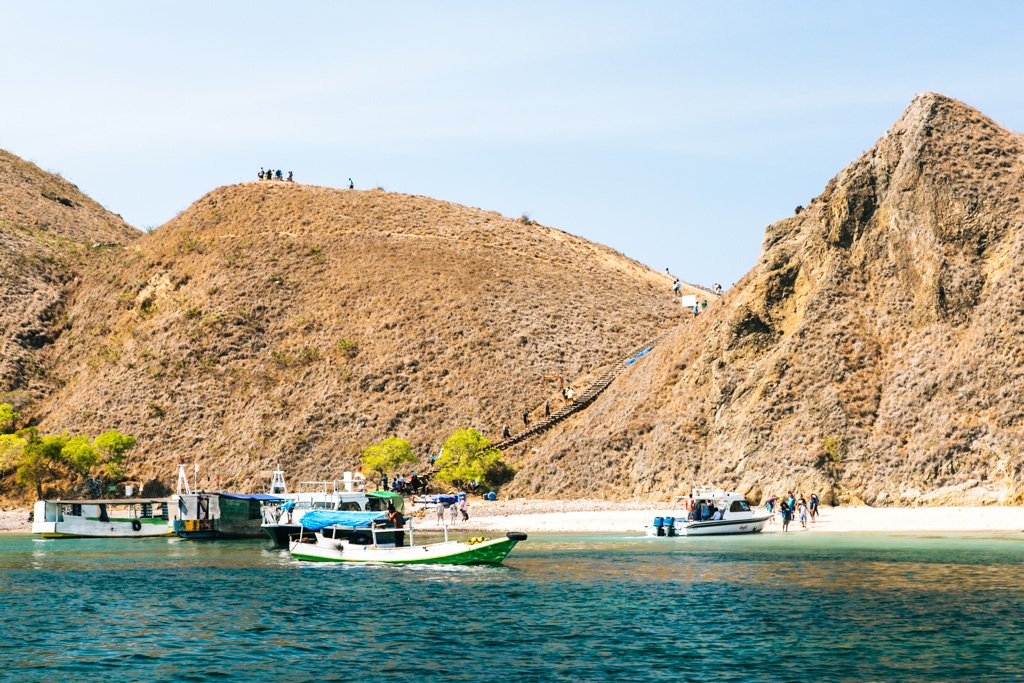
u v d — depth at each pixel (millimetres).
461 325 113312
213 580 46625
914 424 69875
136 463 99438
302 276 126000
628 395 89875
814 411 73250
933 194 78562
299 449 97250
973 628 31125
